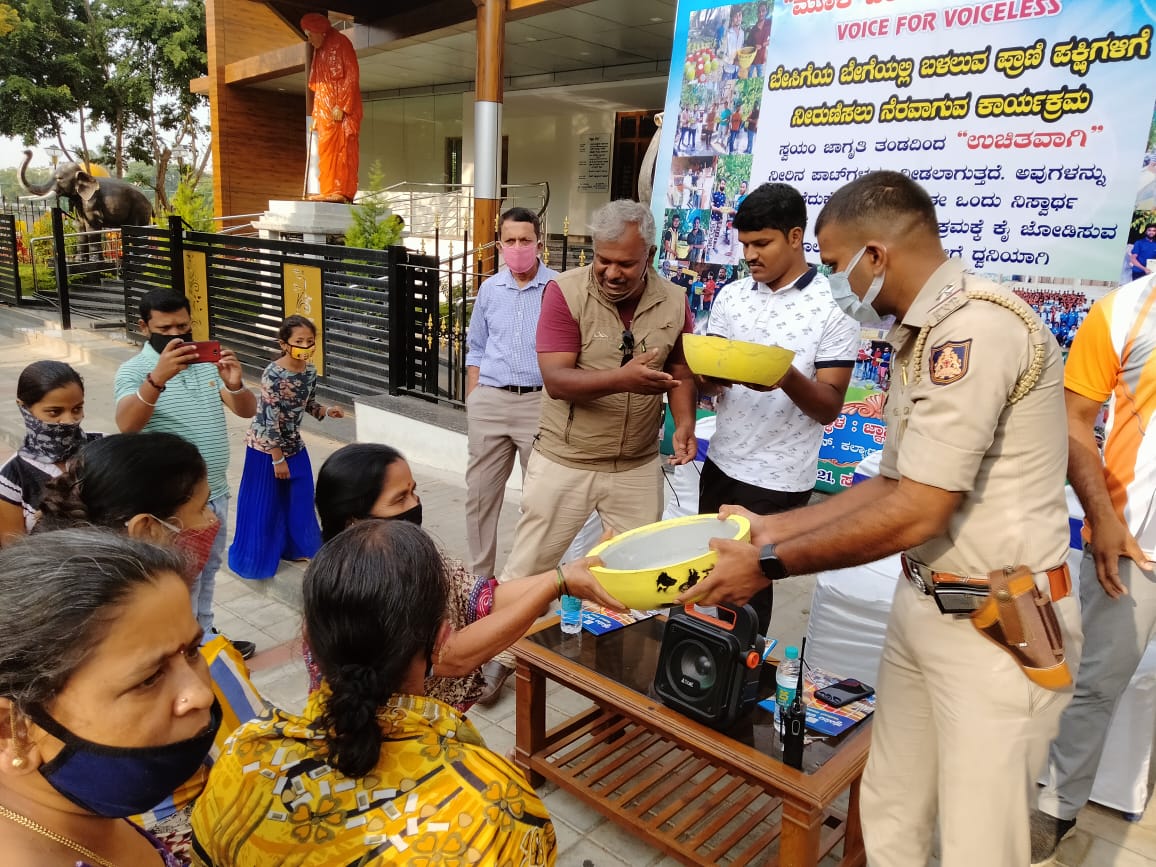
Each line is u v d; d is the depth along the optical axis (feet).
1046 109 13.01
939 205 14.32
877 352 15.24
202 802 3.72
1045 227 13.20
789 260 9.36
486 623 5.43
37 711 2.66
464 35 37.01
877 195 5.53
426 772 3.50
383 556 3.76
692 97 17.60
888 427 6.21
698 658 7.25
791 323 9.39
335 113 35.73
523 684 8.44
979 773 5.59
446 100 54.80
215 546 10.79
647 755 9.00
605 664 8.21
